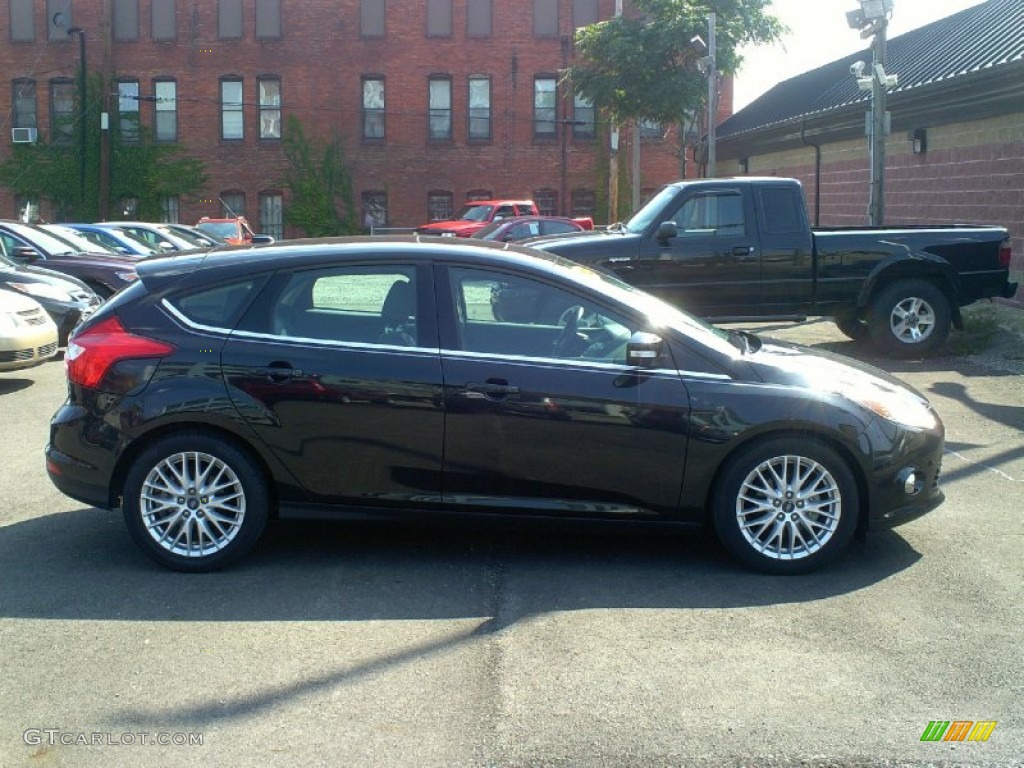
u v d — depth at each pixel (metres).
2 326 11.41
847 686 4.53
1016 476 7.80
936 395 10.73
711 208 12.16
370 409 5.75
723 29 30.03
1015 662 4.75
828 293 12.40
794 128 24.94
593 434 5.76
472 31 43.00
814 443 5.77
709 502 5.91
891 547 6.30
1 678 4.61
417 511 5.87
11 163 43.56
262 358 5.78
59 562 6.07
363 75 43.19
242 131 43.50
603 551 6.28
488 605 5.43
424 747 4.04
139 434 5.77
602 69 31.66
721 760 3.95
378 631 5.10
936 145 19.08
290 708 4.34
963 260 12.63
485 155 43.53
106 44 42.53
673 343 5.85
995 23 20.14
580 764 3.93
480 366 5.77
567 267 6.20
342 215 43.75
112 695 4.46
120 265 16.38
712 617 5.27
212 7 42.97
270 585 5.71
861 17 15.69
